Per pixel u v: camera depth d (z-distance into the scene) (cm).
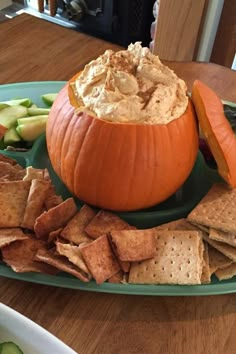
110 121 42
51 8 111
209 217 43
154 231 43
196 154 48
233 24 98
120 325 39
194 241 41
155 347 38
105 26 113
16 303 40
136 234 41
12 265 39
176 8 89
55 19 118
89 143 43
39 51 72
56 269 40
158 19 91
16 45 72
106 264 40
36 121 55
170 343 38
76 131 44
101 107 42
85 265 39
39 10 114
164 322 40
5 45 72
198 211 44
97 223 43
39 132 55
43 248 41
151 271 40
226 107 57
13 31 75
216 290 41
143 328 39
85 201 48
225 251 42
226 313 41
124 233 41
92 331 38
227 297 42
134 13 109
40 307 40
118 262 41
